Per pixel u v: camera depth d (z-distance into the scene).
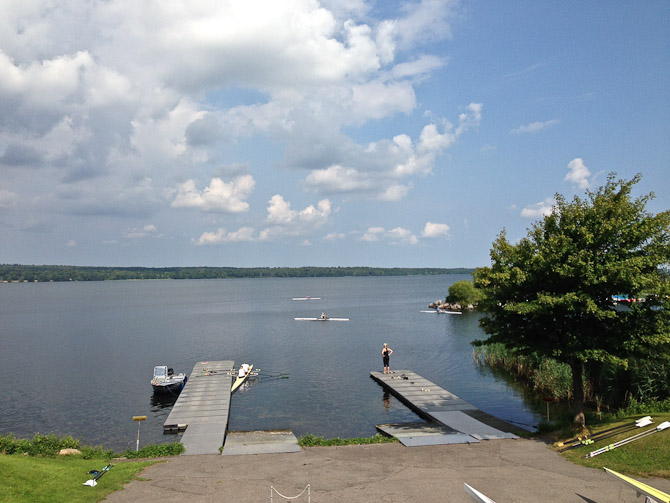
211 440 27.78
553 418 36.81
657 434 22.00
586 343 24.80
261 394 46.44
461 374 54.72
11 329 105.50
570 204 27.39
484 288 28.95
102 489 18.16
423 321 115.06
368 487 18.72
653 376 34.09
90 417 39.62
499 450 24.16
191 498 17.55
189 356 69.25
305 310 153.38
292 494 18.00
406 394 42.69
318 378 53.53
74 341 85.56
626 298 25.91
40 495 16.69
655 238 25.20
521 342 27.02
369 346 76.94
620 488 18.09
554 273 25.73
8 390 49.31
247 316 133.75
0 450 22.28
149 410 41.78
